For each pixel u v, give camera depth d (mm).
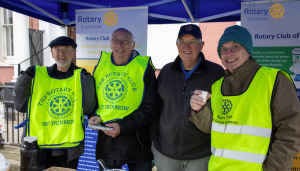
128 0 3295
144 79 2160
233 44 1499
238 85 1475
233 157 1394
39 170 1488
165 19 3984
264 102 1360
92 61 3383
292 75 2799
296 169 2566
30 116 2072
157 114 2221
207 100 1693
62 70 2229
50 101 2109
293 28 2760
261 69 1453
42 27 6711
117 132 1969
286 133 1275
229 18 3725
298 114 1269
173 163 2002
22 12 3195
